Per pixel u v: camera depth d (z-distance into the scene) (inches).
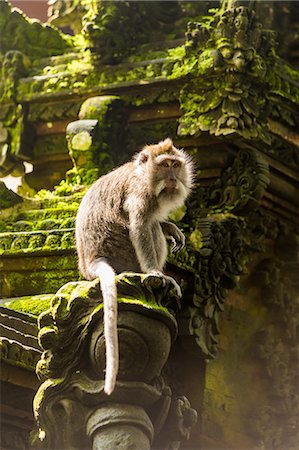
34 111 740.7
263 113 688.4
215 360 701.9
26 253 634.2
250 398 727.7
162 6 754.8
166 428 502.9
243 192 684.7
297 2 781.3
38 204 668.1
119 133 710.5
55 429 489.1
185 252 657.0
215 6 753.6
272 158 722.2
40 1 950.4
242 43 672.4
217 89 676.7
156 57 721.0
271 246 760.3
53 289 629.3
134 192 517.3
